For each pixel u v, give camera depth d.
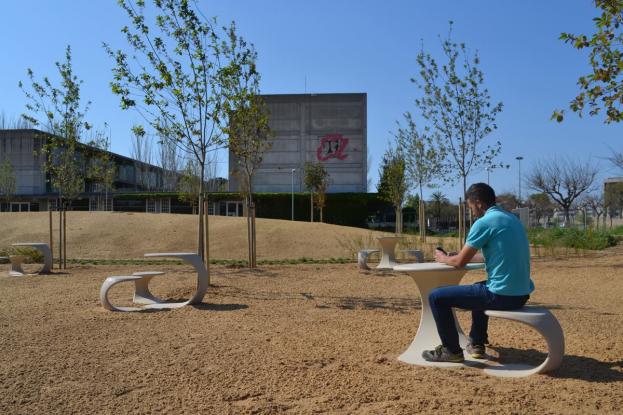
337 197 44.41
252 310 7.69
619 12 5.86
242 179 28.92
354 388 4.20
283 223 22.98
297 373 4.60
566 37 6.16
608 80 5.96
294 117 49.69
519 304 4.51
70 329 6.42
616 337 5.87
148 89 10.15
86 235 20.12
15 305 8.30
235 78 11.58
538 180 38.47
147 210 45.62
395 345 5.57
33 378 4.54
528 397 3.94
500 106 16.34
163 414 3.76
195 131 10.57
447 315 4.77
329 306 8.08
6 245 19.03
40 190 49.56
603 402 3.84
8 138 49.84
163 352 5.31
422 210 19.41
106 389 4.26
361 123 49.41
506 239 4.48
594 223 36.31
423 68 16.41
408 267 5.07
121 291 9.84
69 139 14.79
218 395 4.10
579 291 9.56
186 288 9.87
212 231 21.05
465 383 4.28
